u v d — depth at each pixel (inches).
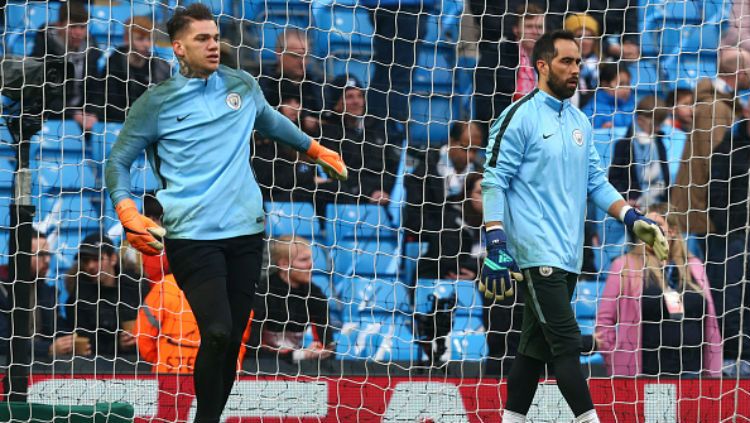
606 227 1077.1
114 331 979.9
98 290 968.9
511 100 1135.0
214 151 633.6
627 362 992.2
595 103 1117.7
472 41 1145.4
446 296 1050.1
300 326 1007.0
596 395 912.3
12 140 1064.8
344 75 1129.4
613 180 1094.4
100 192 1061.8
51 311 981.8
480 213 1081.4
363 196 1080.2
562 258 685.9
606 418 909.8
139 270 1009.5
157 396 884.0
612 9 1096.2
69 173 1066.7
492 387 906.7
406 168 1096.2
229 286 637.3
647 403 908.0
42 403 851.4
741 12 1149.1
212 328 600.4
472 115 1135.6
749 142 1098.7
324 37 1135.6
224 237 628.7
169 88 634.2
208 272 618.8
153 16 1055.6
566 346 673.0
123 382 882.8
